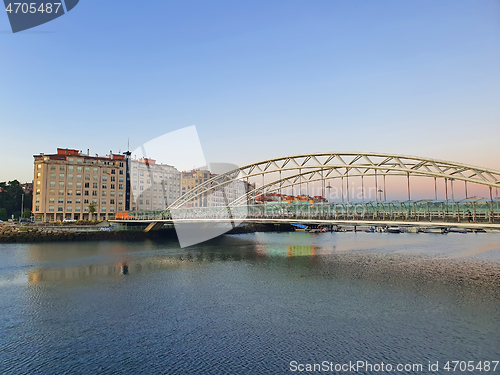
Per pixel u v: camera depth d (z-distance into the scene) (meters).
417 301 33.28
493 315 29.22
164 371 20.77
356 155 62.66
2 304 33.47
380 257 60.75
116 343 24.55
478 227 40.19
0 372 20.69
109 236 96.69
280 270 50.09
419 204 47.84
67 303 33.88
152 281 43.34
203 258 62.22
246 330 26.72
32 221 119.19
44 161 120.12
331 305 32.56
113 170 132.75
